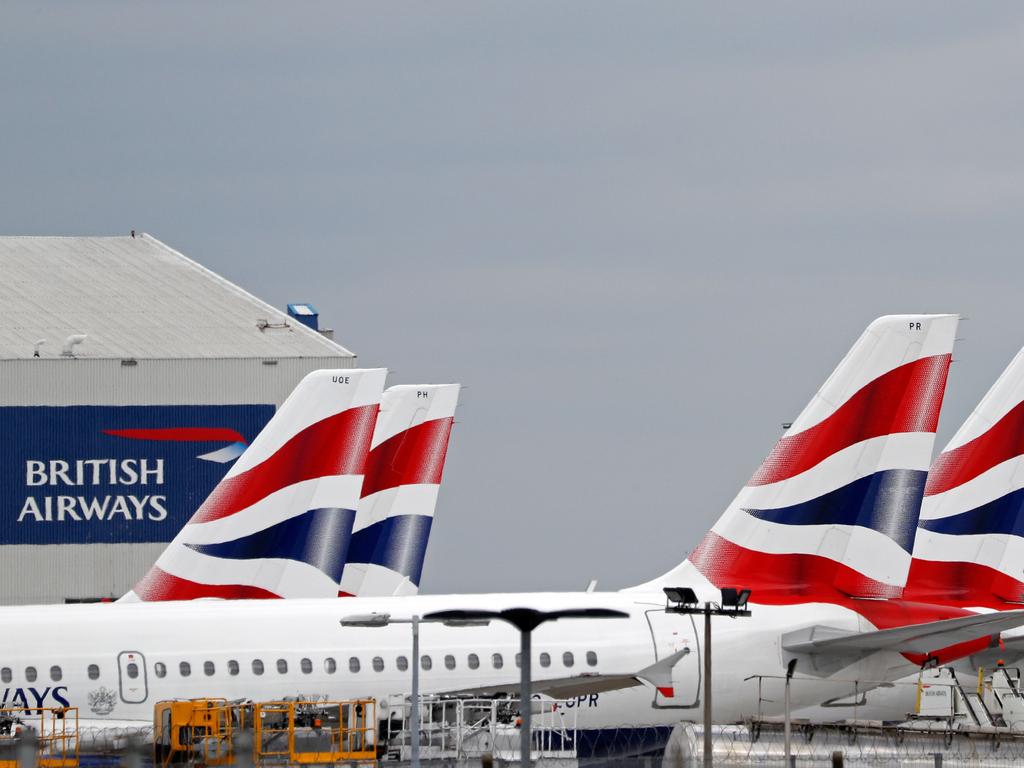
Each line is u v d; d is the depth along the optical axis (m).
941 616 112.50
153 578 111.56
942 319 113.38
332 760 97.25
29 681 97.94
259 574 113.62
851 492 112.62
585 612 66.44
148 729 96.25
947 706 121.62
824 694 110.06
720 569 111.50
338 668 102.19
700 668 107.44
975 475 127.44
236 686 100.38
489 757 87.19
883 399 112.94
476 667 104.62
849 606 111.62
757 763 98.50
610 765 102.75
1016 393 128.38
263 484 114.31
